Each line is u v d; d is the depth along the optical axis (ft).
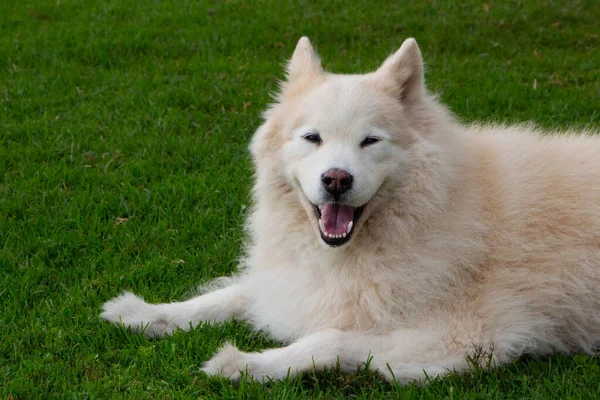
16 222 20.45
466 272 14.34
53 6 44.91
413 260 14.12
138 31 39.27
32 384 13.20
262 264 15.71
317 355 13.53
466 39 37.88
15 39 38.40
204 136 26.91
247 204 21.67
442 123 14.88
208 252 19.22
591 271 14.48
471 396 12.72
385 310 14.03
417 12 42.70
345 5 44.39
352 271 14.26
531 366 13.94
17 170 23.90
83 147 25.84
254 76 32.81
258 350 15.08
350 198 13.51
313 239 14.64
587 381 13.21
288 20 41.57
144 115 28.58
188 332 15.49
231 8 44.37
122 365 14.32
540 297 14.40
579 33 38.40
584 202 14.93
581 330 14.67
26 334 15.05
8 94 30.78
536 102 29.12
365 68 33.81
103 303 16.66
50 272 17.98
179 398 13.00
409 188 14.17
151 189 22.62
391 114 14.25
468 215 14.43
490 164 15.28
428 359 13.62
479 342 13.79
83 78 32.91
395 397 12.89
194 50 37.19
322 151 14.01
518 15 40.34
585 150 15.92
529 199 14.84
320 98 14.49
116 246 19.54
